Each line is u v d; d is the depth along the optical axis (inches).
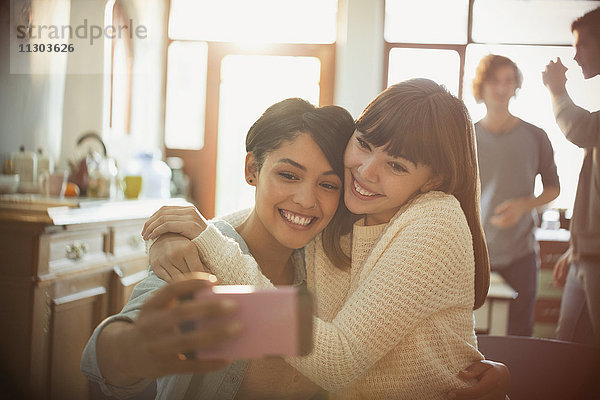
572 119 75.2
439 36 152.8
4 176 81.7
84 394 85.4
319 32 160.7
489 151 97.0
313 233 33.8
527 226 98.7
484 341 48.3
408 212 33.7
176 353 19.3
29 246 72.5
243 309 20.1
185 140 169.3
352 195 34.4
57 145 107.3
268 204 33.0
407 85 33.8
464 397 32.5
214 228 31.8
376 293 31.0
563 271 82.0
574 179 141.5
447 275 32.2
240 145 167.5
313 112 32.9
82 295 83.4
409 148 32.4
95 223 86.0
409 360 32.7
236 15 163.5
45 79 101.0
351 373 30.1
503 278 99.0
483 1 148.9
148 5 149.5
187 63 166.7
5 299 72.5
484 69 95.5
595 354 46.1
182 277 29.1
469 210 36.1
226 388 33.2
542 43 145.3
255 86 165.2
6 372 72.3
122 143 139.3
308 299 20.1
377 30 152.5
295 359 30.1
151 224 33.5
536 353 47.5
